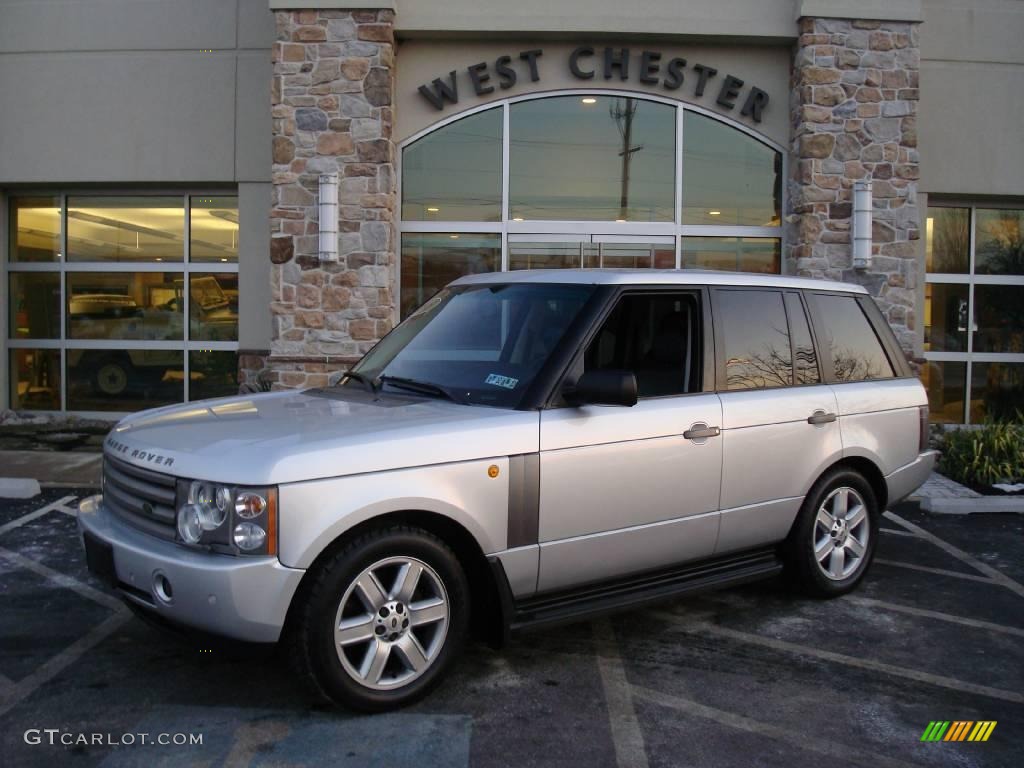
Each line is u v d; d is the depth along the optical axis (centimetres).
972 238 1193
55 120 1153
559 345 429
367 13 1031
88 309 1209
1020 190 1159
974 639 479
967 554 651
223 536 342
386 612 370
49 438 1069
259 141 1141
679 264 1122
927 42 1144
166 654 437
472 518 384
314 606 350
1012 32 1149
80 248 1204
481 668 429
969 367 1199
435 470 376
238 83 1141
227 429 390
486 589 405
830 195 1052
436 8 1051
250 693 394
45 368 1216
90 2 1141
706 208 1121
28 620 483
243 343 1155
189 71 1141
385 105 1035
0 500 760
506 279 499
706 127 1112
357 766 334
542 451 404
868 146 1052
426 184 1107
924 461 593
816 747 356
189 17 1138
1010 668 441
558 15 1053
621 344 448
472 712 380
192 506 352
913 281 1059
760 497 487
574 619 416
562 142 1112
